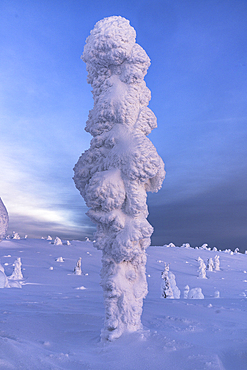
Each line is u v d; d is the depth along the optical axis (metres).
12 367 2.86
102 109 5.66
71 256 48.91
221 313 7.52
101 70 5.87
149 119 5.64
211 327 5.60
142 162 5.13
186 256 60.78
